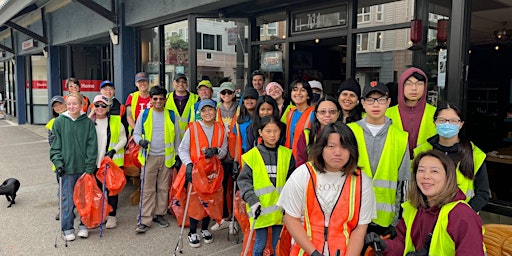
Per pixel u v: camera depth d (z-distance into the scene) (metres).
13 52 14.71
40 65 14.47
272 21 5.80
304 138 2.99
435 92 4.11
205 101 4.03
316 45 5.36
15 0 8.02
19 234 4.31
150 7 6.71
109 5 7.78
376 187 2.66
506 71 8.99
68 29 10.09
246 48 6.19
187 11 6.03
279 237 3.19
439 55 4.02
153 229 4.48
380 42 4.54
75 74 11.20
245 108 4.03
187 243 4.09
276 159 3.16
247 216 3.46
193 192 3.95
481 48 9.45
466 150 2.52
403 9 4.30
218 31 6.21
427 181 2.12
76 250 3.91
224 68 6.23
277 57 5.75
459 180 2.50
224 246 4.01
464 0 3.18
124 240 4.17
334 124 2.26
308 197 2.25
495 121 8.73
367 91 2.69
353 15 4.75
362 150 2.69
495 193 4.43
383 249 2.15
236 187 4.09
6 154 8.98
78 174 4.18
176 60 6.75
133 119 5.29
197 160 3.86
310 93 3.63
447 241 2.05
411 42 4.17
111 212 4.56
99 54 11.05
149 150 4.46
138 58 7.70
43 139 11.29
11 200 5.34
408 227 2.28
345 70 5.09
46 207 5.23
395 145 2.67
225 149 4.16
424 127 2.91
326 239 2.20
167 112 4.57
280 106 4.21
